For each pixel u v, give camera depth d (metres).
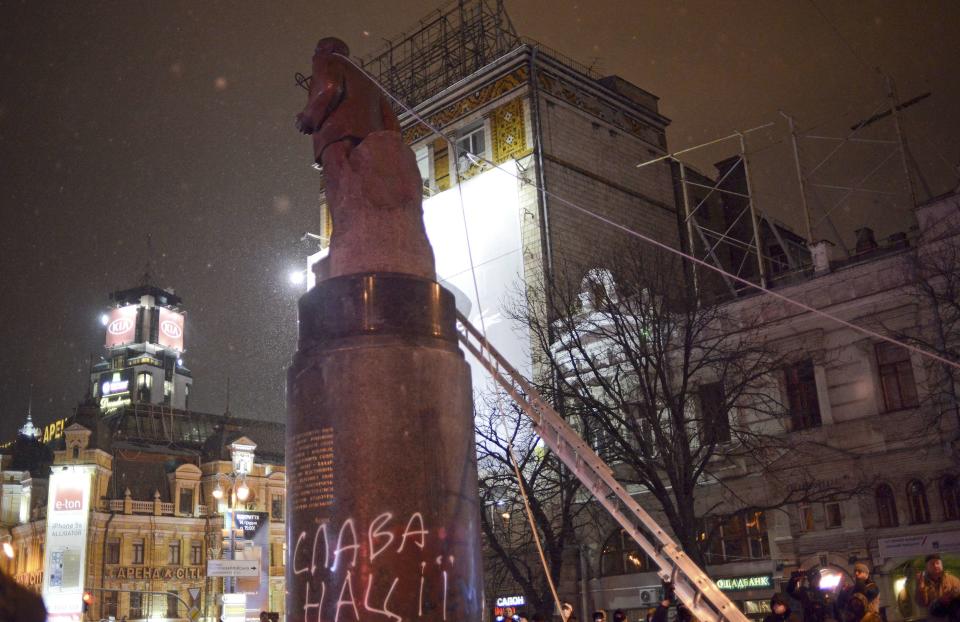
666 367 30.03
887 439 29.28
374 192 10.49
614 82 49.75
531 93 44.22
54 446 75.31
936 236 29.06
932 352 28.22
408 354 9.75
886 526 28.98
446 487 9.54
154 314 149.50
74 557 72.38
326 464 9.45
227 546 54.41
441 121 48.12
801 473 30.73
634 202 47.22
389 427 9.48
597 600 34.66
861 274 30.83
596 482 10.61
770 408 31.52
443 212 45.81
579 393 30.89
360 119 11.05
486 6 49.75
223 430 83.44
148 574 74.81
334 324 9.98
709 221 50.97
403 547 9.18
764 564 30.95
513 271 42.47
